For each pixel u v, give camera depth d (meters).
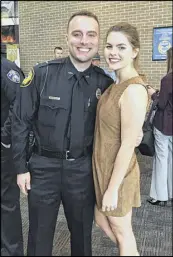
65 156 1.10
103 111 1.01
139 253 1.12
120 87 0.99
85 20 1.02
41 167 1.12
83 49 1.04
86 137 1.11
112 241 1.17
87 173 1.13
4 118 1.17
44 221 1.17
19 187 1.20
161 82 1.12
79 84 1.08
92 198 1.16
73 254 1.18
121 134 1.00
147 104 1.02
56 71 1.08
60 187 1.13
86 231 1.18
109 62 1.01
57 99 1.07
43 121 1.10
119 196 1.06
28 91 1.09
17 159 1.14
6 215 1.26
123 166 1.00
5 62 1.17
